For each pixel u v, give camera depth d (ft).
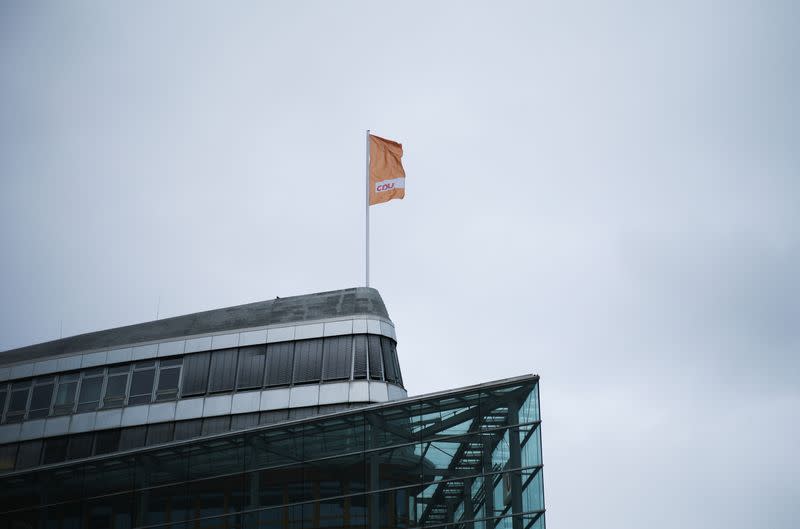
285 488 137.49
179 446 146.82
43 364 178.50
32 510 153.28
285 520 135.64
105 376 172.14
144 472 147.54
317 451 137.59
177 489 144.15
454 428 131.44
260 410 158.20
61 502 151.64
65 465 154.10
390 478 132.05
